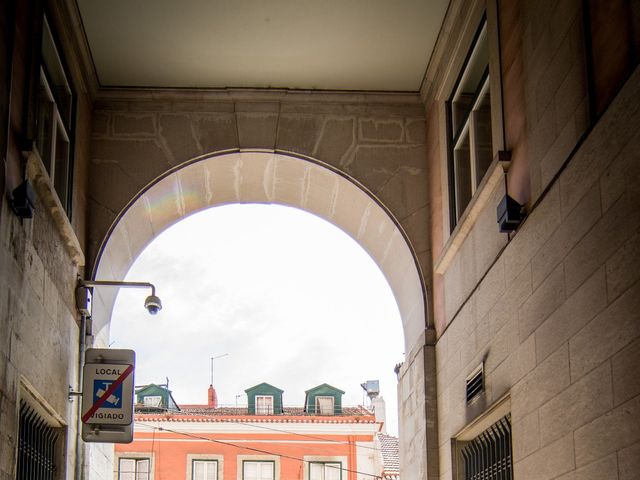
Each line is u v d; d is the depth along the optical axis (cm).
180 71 1021
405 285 1078
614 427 541
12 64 707
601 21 580
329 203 1111
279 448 2972
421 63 1014
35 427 810
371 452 2972
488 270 791
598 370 564
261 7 927
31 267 753
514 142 746
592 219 580
